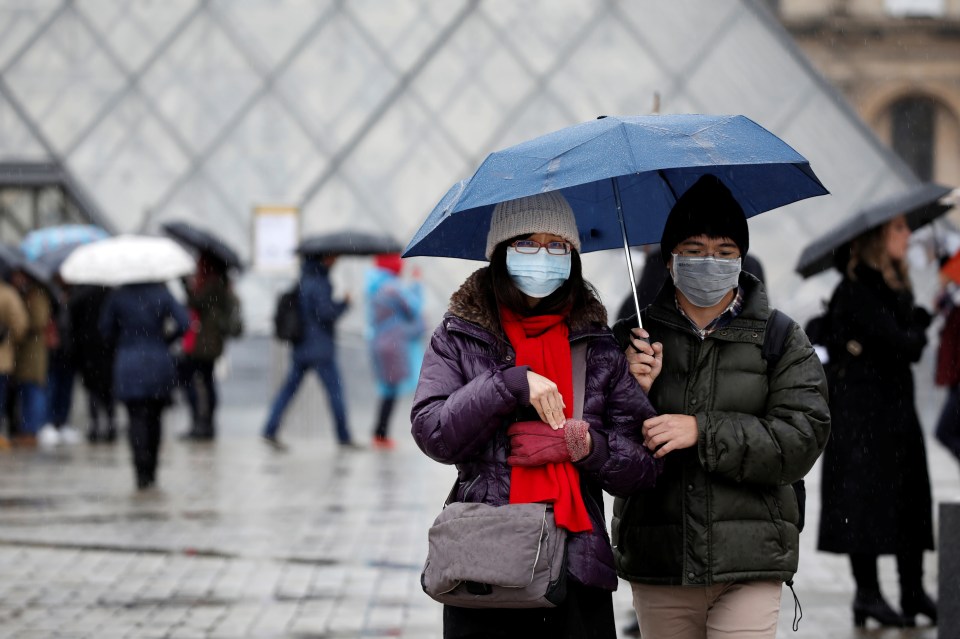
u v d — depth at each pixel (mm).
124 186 52594
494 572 8031
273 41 55219
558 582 8133
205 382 35781
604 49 54500
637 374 8914
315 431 36844
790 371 8977
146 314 25750
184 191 52656
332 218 52375
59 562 18656
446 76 54375
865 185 52156
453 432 8266
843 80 102312
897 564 15047
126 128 53438
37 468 29562
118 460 31156
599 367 8602
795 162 8469
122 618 15320
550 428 8305
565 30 54812
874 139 52969
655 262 13734
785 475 8812
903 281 15031
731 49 54406
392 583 17094
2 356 33906
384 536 20453
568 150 8305
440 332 8695
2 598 16438
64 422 36312
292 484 26516
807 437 8781
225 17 55344
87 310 35125
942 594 12398
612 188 9820
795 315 48781
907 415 14734
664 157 8188
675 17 55500
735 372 9008
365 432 38000
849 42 102000
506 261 8594
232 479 27391
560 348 8516
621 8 55188
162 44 54875
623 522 9227
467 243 9477
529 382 8188
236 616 15383
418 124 53469
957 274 19922
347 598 16281
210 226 52344
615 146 8258
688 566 8891
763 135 8633
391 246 34188
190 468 29375
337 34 55250
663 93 53750
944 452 30828
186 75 54406
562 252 8492
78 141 53125
